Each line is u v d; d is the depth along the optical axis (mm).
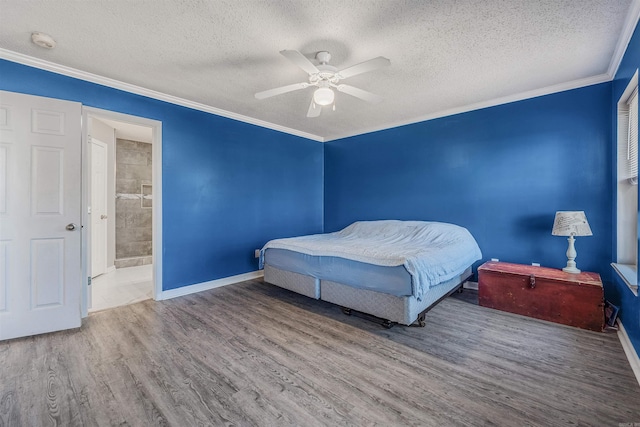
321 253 2857
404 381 1753
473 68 2619
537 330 2443
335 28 2018
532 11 1839
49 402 1554
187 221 3523
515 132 3307
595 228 2848
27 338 2307
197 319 2721
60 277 2461
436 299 2711
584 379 1749
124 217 5289
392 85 2998
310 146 5191
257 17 1906
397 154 4391
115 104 2934
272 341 2279
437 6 1789
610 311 2504
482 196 3572
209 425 1404
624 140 2521
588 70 2664
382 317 2465
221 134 3859
